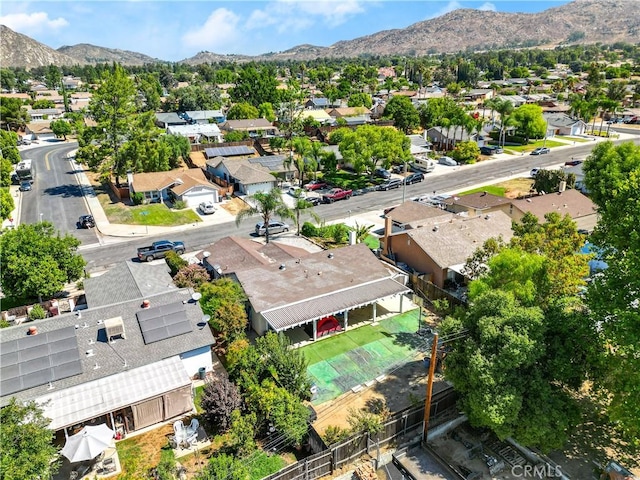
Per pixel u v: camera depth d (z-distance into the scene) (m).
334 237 54.59
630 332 20.33
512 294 26.44
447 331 25.53
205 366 29.08
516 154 100.19
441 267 40.19
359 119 122.75
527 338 21.75
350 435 22.70
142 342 27.62
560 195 57.34
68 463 22.86
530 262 28.09
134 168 73.75
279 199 52.00
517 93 184.75
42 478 19.02
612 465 21.41
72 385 24.42
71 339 26.72
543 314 23.55
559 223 35.25
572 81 189.62
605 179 56.41
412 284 40.69
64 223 60.44
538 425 20.95
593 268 39.91
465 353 23.64
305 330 35.03
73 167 92.69
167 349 27.38
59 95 196.38
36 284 36.03
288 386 25.72
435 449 23.84
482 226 46.59
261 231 56.22
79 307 38.44
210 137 110.56
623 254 23.39
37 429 19.12
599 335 22.98
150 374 25.66
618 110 140.88
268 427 24.30
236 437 22.67
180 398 25.66
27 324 28.09
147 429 25.06
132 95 78.38
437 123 111.25
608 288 22.53
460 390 23.91
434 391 28.05
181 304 30.75
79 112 147.25
